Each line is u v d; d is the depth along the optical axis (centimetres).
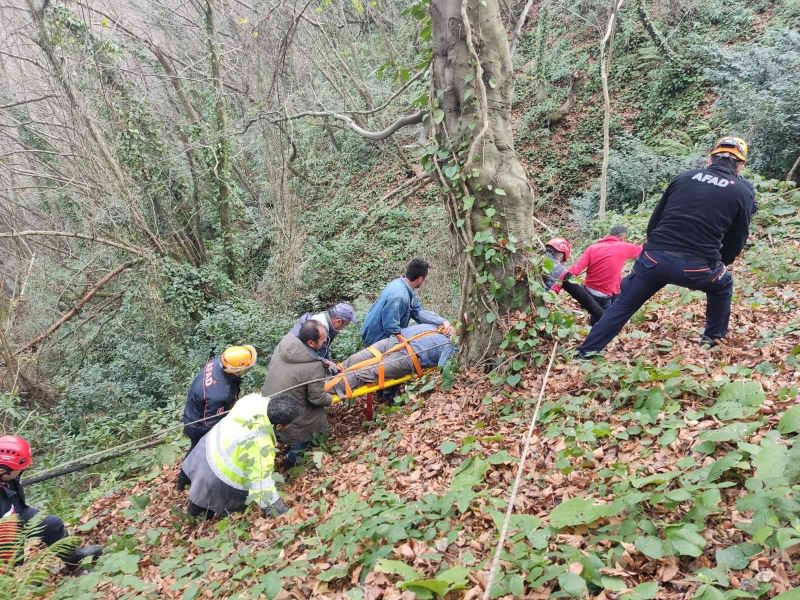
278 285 1328
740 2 1520
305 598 294
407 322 592
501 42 459
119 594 354
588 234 1126
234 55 1511
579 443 352
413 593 253
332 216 1723
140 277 1270
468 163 458
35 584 364
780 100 938
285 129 1420
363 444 489
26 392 1167
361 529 319
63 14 1152
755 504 233
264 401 433
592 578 236
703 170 396
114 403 1109
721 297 411
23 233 1127
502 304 486
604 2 1678
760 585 208
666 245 398
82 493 668
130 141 1299
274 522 402
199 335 1223
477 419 447
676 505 265
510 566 256
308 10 1557
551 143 1600
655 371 383
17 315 1231
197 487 436
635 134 1473
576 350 474
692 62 1444
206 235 1636
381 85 1750
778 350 398
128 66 1448
